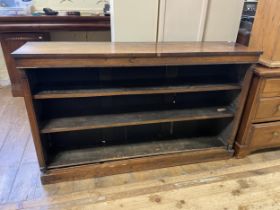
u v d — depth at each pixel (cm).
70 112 163
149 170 172
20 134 211
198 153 177
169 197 150
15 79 272
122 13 168
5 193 150
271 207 145
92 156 166
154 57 133
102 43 156
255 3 221
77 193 151
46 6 284
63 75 155
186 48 148
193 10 179
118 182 161
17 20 241
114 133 183
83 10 290
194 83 162
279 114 174
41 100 154
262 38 163
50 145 171
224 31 194
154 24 177
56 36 285
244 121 173
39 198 147
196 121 196
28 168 171
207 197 151
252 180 166
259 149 195
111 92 141
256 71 154
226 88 159
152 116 162
